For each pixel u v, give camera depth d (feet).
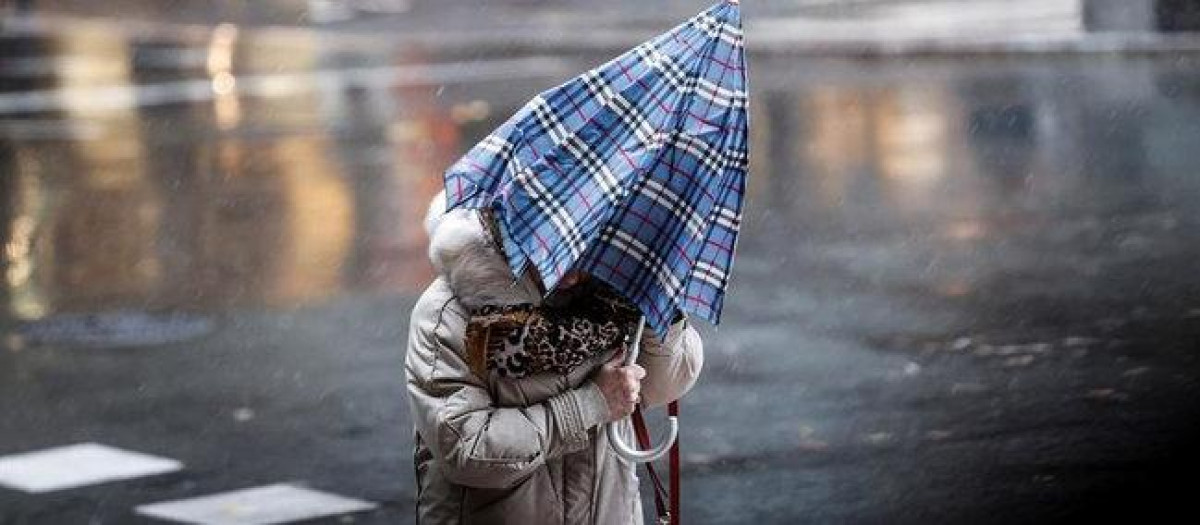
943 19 201.36
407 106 168.76
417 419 35.32
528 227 33.91
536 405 35.09
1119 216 107.86
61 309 96.99
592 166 34.32
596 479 35.96
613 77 34.88
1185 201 111.04
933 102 155.12
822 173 127.13
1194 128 135.74
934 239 104.42
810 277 96.58
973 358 78.79
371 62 201.36
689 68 34.96
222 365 83.30
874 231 107.55
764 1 224.74
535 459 34.81
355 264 104.63
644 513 60.64
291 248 110.01
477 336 34.65
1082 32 183.42
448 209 34.30
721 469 64.90
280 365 82.84
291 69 198.49
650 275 34.40
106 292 100.68
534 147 34.53
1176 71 163.63
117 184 135.33
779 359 79.87
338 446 69.87
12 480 66.95
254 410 75.61
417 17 237.66
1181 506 59.26
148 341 88.58
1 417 75.82
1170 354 77.82
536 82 181.37
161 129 161.27
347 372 81.10
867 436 68.23
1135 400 71.31
